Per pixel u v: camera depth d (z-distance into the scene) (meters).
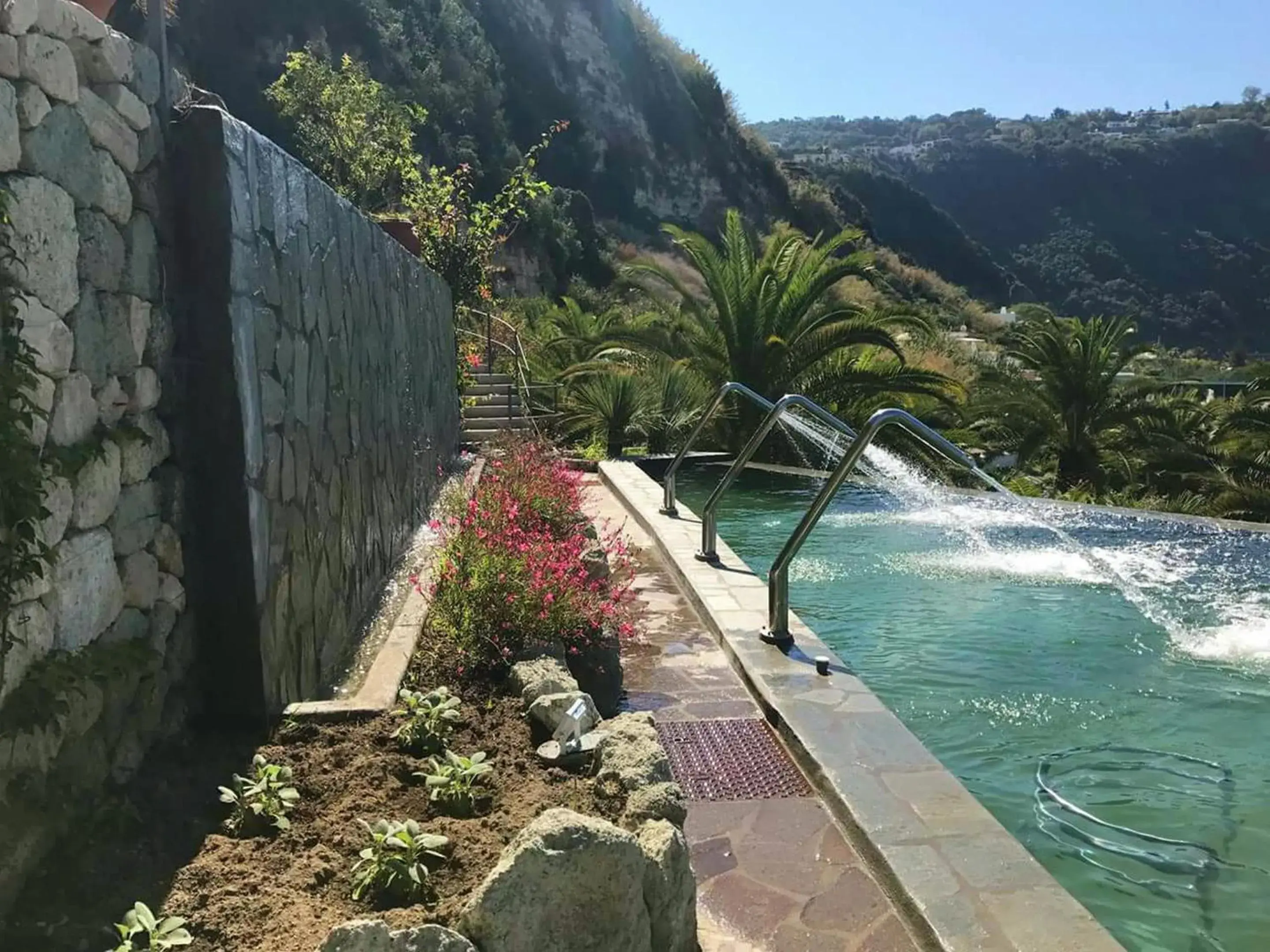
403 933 1.62
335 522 3.97
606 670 4.01
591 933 1.84
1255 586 6.66
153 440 2.53
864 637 5.52
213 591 2.76
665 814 2.29
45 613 1.97
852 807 2.86
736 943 2.32
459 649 3.72
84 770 2.10
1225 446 15.46
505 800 2.45
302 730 2.77
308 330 3.62
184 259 2.69
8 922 1.72
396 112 17.36
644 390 14.81
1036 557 7.70
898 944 2.31
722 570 5.94
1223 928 2.71
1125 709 4.44
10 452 1.77
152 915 1.71
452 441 10.27
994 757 3.92
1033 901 2.35
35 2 1.98
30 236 1.94
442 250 14.11
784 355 15.59
